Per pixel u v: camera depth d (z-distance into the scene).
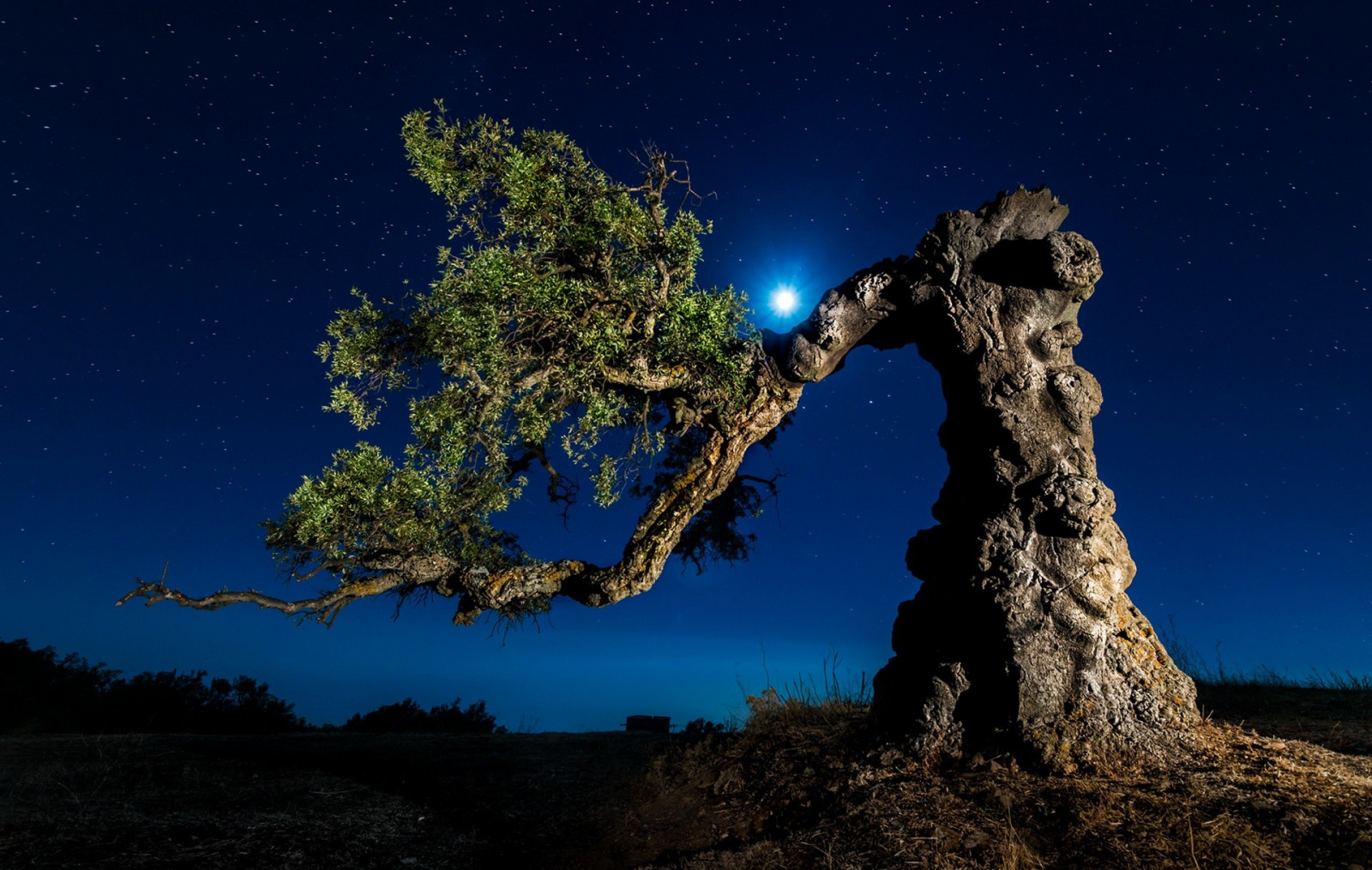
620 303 8.55
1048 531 8.20
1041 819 6.25
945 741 7.79
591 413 7.96
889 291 9.24
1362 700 10.54
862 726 8.83
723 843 7.14
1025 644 7.74
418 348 8.41
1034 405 8.62
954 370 9.16
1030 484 8.41
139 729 16.44
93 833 7.00
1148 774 6.91
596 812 8.87
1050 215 9.02
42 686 16.92
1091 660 7.75
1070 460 8.55
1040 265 8.66
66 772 9.42
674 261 8.43
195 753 11.43
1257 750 7.37
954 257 8.97
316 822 8.07
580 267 8.56
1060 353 8.88
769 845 6.68
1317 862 5.25
